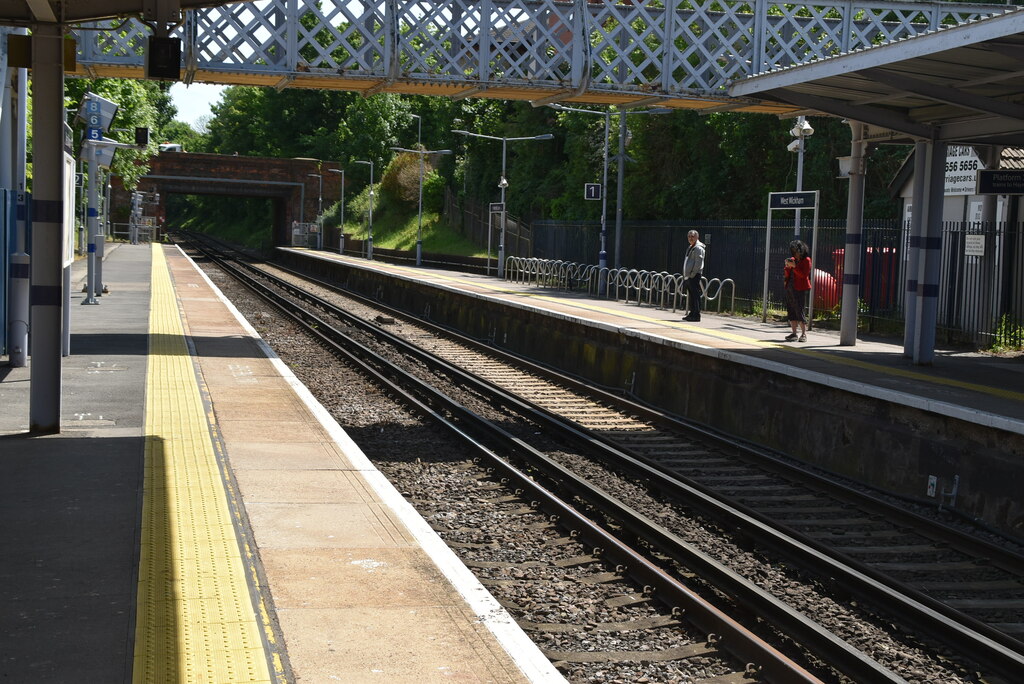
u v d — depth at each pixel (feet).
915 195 53.26
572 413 53.42
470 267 168.55
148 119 172.65
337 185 328.29
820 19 68.03
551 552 28.91
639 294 88.63
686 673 20.52
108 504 24.95
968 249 66.44
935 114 50.96
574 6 64.64
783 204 72.13
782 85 48.70
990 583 28.32
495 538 29.99
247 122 444.14
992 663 22.03
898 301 73.56
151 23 33.22
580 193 177.27
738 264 92.48
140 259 174.29
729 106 67.21
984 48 37.27
